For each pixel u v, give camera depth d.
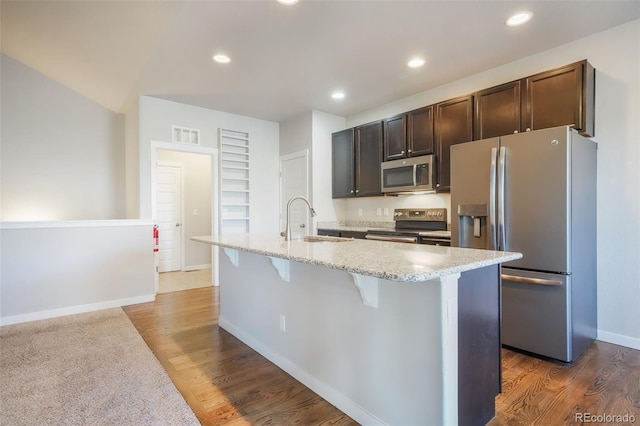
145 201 4.17
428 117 3.69
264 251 1.87
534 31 2.67
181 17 2.49
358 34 2.71
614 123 2.65
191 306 3.83
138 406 1.85
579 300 2.44
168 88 3.93
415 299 1.46
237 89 3.95
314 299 2.02
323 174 4.88
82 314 3.51
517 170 2.52
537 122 2.82
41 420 1.71
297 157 5.04
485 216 2.70
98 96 4.43
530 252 2.46
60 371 2.24
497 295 1.73
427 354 1.42
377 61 3.20
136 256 3.94
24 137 4.19
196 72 3.47
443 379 1.37
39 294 3.34
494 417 1.71
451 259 1.51
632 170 2.58
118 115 4.91
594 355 2.45
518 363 2.35
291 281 2.21
